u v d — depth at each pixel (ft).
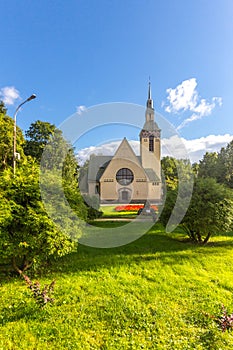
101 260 18.13
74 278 14.56
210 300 11.72
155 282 14.06
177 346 8.34
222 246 22.85
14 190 14.30
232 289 13.12
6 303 11.31
